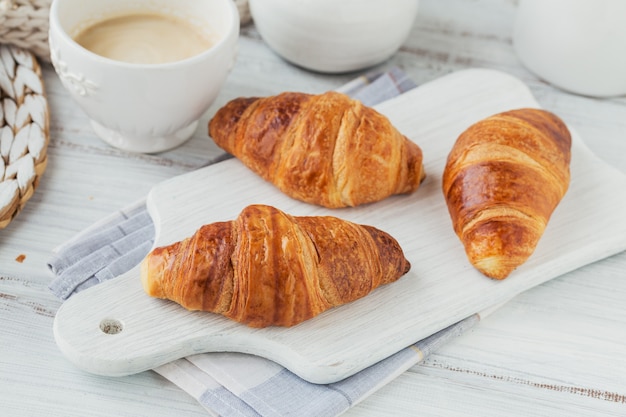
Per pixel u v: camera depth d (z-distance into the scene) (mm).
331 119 706
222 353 656
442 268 693
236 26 732
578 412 651
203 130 787
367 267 654
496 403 652
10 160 724
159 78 701
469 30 892
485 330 683
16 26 778
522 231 682
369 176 707
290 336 647
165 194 717
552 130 727
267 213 651
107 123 736
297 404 632
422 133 778
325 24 792
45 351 655
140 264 667
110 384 646
